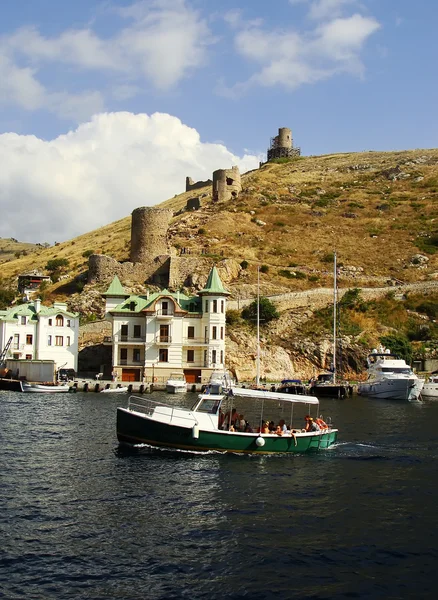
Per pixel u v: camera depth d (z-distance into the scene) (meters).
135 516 27.56
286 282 116.25
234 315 102.31
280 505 29.81
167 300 93.19
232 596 20.30
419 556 23.67
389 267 126.81
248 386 81.56
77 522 26.52
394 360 86.44
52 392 78.69
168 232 139.12
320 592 20.67
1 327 92.56
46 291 122.56
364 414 63.88
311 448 42.41
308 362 95.19
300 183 188.50
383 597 20.39
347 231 146.50
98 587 20.70
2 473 33.62
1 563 22.22
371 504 30.14
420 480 34.84
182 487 32.41
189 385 84.50
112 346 95.38
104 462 37.06
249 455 40.69
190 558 23.14
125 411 41.47
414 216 156.25
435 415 63.56
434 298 109.38
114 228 187.88
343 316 103.38
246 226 144.50
